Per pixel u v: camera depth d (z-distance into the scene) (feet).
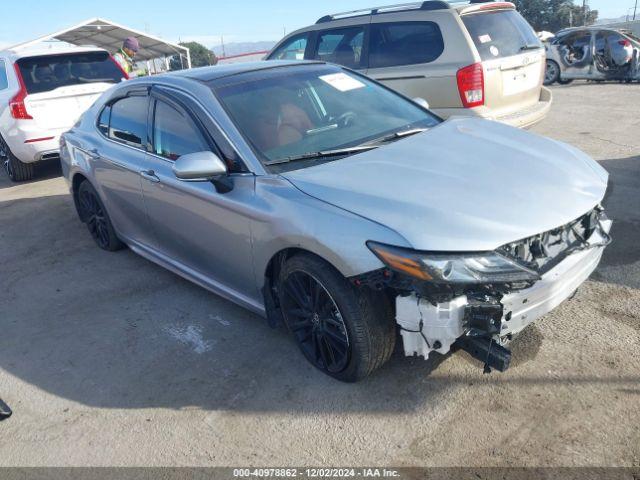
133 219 14.88
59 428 9.83
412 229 8.30
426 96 20.16
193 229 12.16
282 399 9.87
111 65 27.48
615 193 17.84
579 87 44.93
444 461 8.21
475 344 8.54
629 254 13.73
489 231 8.25
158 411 9.96
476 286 8.08
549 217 8.70
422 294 8.13
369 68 21.63
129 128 14.38
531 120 20.08
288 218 9.55
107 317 13.44
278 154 10.82
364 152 10.89
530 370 9.85
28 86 24.93
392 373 10.13
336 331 9.73
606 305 11.61
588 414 8.75
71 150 17.01
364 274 8.60
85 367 11.54
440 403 9.33
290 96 12.25
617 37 44.37
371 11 22.00
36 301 14.74
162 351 11.76
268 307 11.03
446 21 19.53
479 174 9.70
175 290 14.48
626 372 9.57
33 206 23.25
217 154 11.17
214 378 10.68
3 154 28.37
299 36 24.93
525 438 8.44
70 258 17.43
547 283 8.68
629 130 26.68
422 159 10.34
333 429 9.06
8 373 11.64
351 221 8.82
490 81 19.07
